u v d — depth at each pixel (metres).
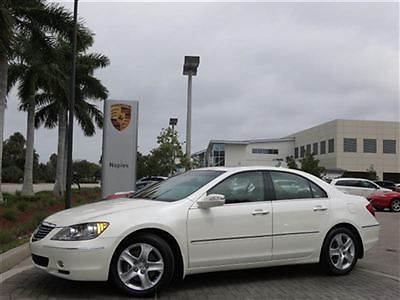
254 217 7.07
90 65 33.47
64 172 37.16
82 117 34.91
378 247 11.69
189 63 42.16
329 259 7.74
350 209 8.04
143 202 6.86
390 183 39.28
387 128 85.81
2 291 6.54
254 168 7.52
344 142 84.81
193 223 6.62
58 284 6.90
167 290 6.80
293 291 6.89
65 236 6.07
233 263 6.91
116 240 6.12
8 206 18.75
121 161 21.59
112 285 6.78
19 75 27.91
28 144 30.55
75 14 19.25
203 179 7.27
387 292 6.96
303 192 7.77
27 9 22.41
